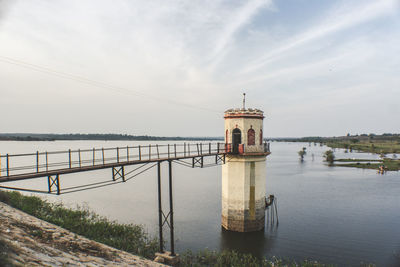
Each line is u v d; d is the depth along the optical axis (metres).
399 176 63.31
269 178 61.81
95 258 12.22
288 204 37.78
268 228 27.72
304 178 61.66
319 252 22.16
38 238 12.20
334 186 51.44
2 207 15.73
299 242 24.14
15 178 11.92
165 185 54.62
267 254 21.72
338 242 24.16
